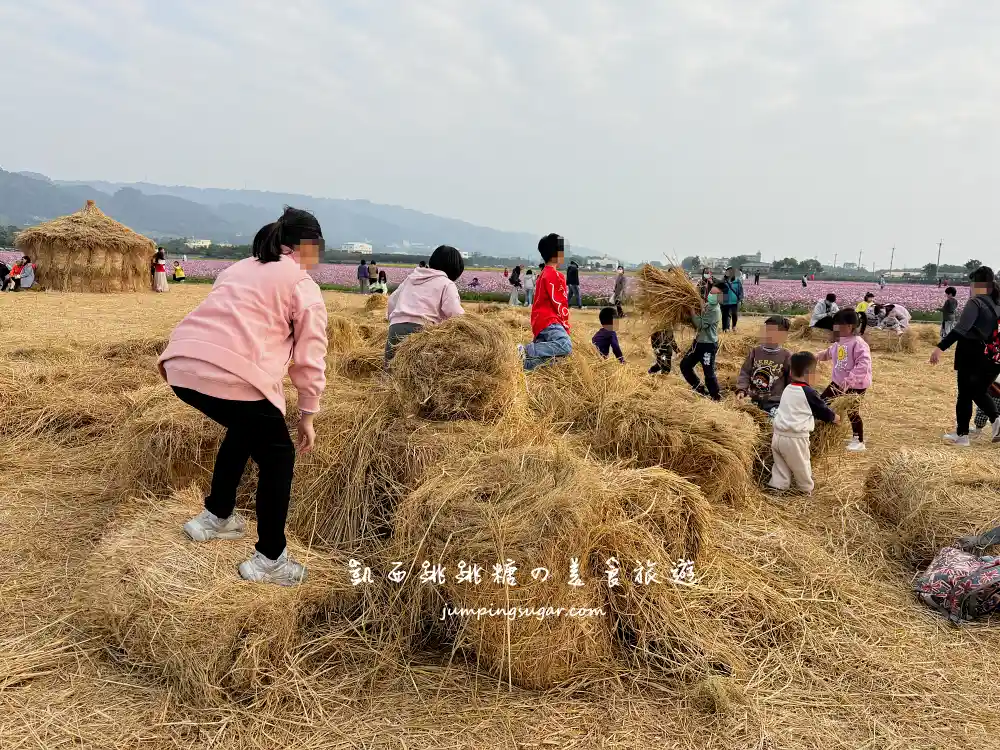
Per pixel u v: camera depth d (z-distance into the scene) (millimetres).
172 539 2797
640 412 4453
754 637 2869
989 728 2406
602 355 7215
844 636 2936
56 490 4113
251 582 2564
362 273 28500
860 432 5887
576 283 22703
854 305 27969
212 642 2324
